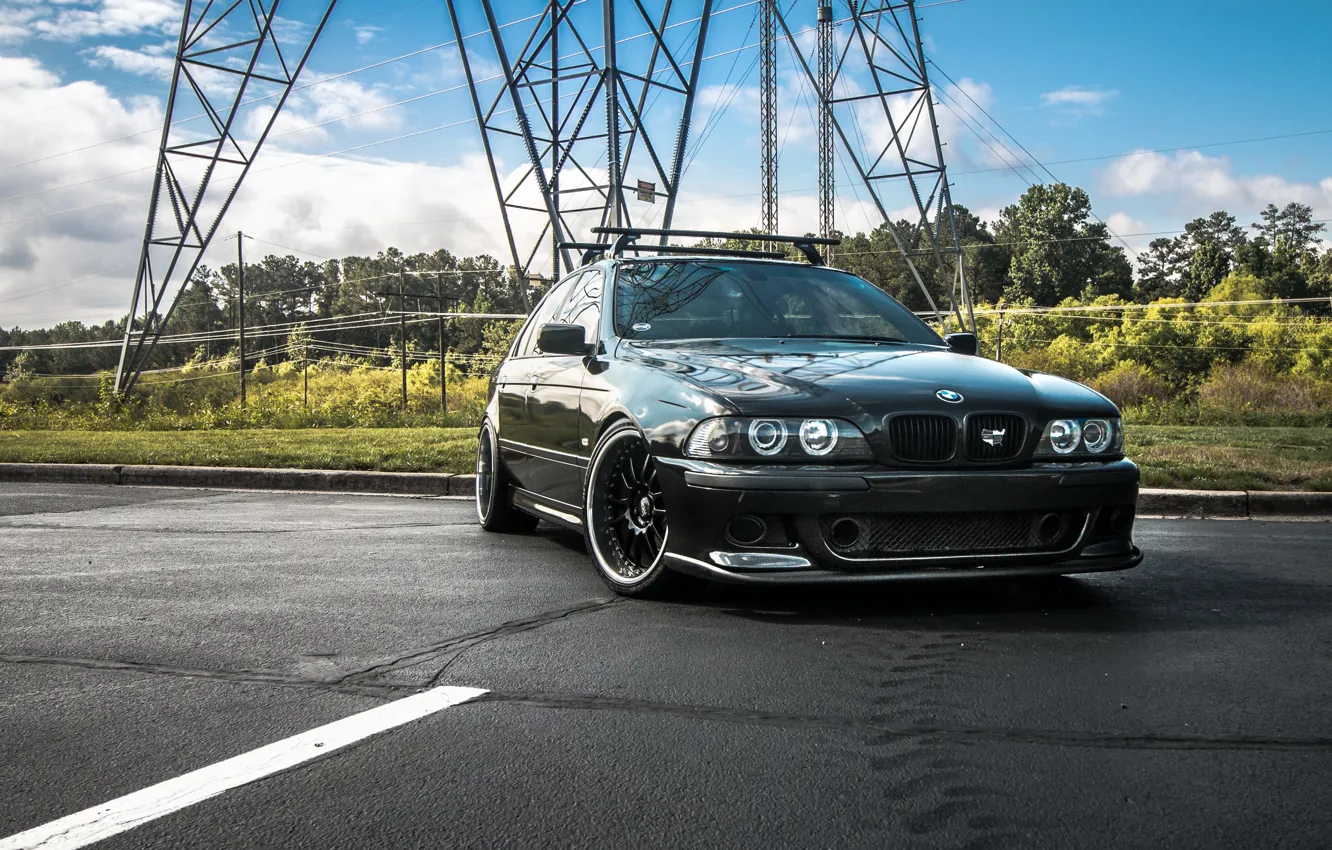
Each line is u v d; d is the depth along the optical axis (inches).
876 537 140.8
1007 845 74.4
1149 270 4830.2
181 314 5295.3
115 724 103.6
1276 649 127.8
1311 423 747.4
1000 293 4033.0
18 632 141.9
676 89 975.0
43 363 4441.4
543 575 182.2
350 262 5664.4
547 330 180.5
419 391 1310.3
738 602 154.8
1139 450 363.9
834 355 165.2
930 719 102.0
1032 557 144.9
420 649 131.4
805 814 80.1
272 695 112.8
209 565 194.7
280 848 75.9
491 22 986.1
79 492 340.5
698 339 179.5
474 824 79.4
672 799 83.5
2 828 79.6
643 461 160.9
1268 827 76.8
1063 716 102.5
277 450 422.3
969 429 143.2
